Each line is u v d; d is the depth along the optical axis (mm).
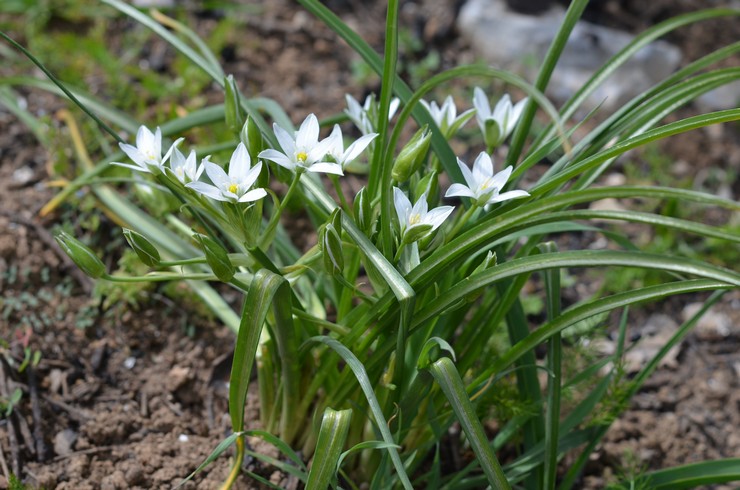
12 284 843
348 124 1000
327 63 1106
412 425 759
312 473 660
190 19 1118
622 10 1232
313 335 743
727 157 1066
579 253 659
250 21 1129
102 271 669
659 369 884
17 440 767
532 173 977
